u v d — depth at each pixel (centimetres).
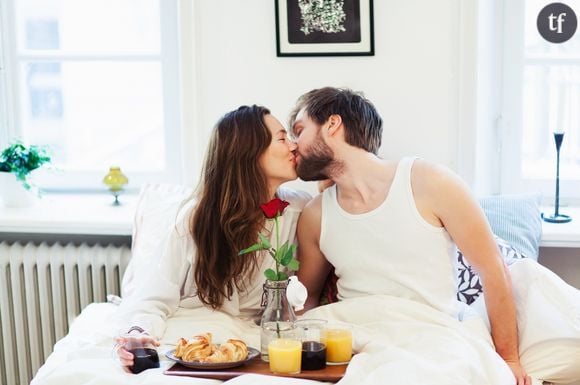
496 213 239
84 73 288
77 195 290
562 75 267
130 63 287
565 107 269
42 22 288
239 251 202
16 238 281
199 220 204
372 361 170
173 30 279
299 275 220
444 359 172
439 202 194
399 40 249
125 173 288
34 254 267
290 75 255
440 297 198
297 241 219
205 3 256
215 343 190
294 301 176
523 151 272
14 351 276
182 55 258
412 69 249
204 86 260
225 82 258
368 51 249
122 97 289
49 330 269
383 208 198
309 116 206
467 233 193
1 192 274
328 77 253
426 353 175
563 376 187
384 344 176
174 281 205
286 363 169
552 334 187
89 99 290
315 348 175
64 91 290
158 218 235
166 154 284
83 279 264
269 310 179
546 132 271
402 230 197
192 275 207
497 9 263
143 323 190
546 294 194
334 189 212
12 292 270
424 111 250
